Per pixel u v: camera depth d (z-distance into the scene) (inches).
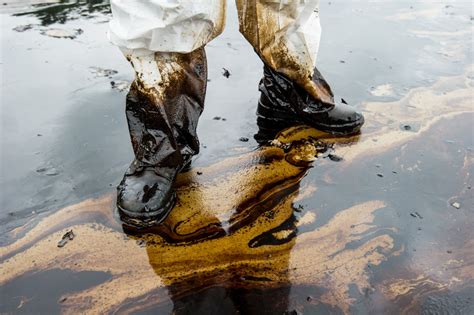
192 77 52.5
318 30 58.2
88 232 50.4
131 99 51.6
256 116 64.2
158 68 49.8
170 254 48.7
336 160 58.7
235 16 87.5
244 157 58.5
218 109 65.2
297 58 58.5
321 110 61.6
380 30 83.5
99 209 52.4
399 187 55.6
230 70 72.7
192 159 58.0
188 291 45.9
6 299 45.4
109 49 76.5
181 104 52.7
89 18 84.7
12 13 85.2
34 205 52.7
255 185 55.3
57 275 47.1
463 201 54.0
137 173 52.4
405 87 70.0
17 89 67.2
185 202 53.2
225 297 45.5
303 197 54.3
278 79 61.4
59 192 54.0
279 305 45.0
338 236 50.6
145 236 50.2
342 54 76.7
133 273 47.2
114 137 60.4
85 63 73.0
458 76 72.4
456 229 51.3
